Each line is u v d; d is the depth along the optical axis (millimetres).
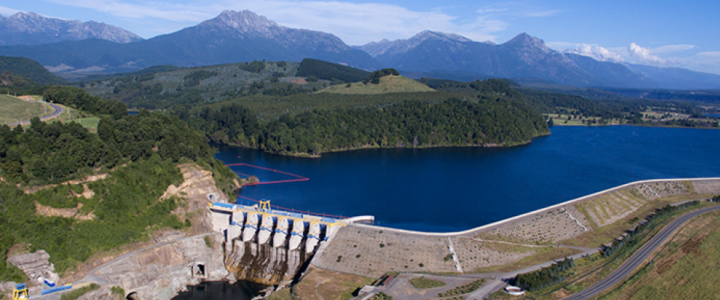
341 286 168875
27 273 160750
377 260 184375
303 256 198875
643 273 174875
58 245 170125
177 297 182500
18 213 169625
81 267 169750
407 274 173375
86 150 198125
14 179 176875
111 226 186750
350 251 189750
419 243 191250
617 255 189625
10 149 183375
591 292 161875
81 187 189250
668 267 181000
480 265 183500
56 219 176625
